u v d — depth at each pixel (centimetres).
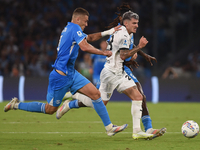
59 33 7156
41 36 7019
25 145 1573
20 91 4700
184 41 7588
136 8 7694
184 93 4884
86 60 5197
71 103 2042
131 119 2850
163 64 7212
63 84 1784
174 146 1581
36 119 2755
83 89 1806
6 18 7119
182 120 2795
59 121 2641
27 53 6469
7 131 2077
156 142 1705
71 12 7619
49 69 6456
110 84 1855
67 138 1823
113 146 1568
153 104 4512
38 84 4716
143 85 4888
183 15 7856
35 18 7256
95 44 6366
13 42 6762
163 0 7881
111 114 3238
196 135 1800
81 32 1733
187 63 7006
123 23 1842
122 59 1775
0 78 4719
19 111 3394
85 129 2205
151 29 7525
